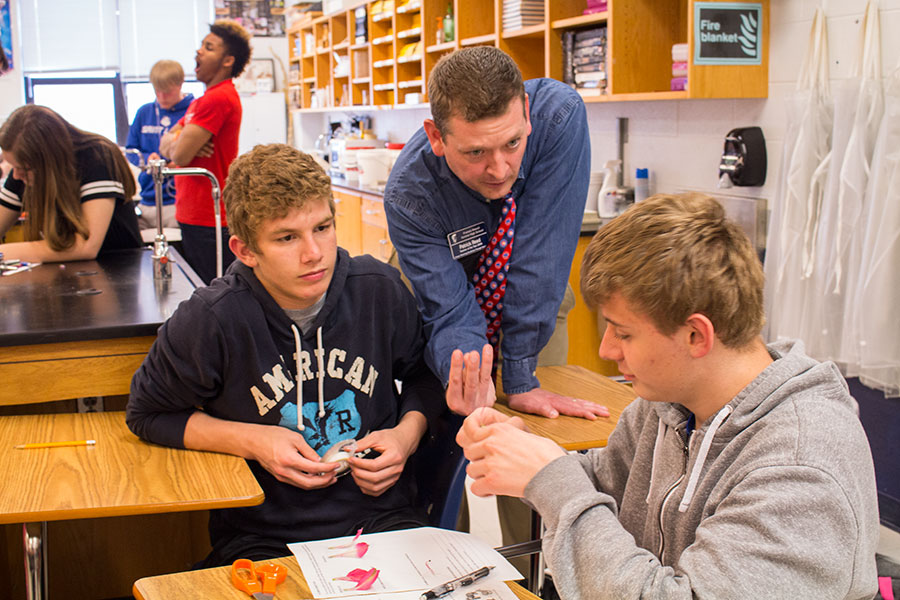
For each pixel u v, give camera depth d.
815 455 0.92
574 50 3.78
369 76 6.71
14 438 1.64
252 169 1.50
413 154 1.83
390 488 1.70
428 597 1.13
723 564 0.91
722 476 1.03
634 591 0.94
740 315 0.99
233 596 1.13
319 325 1.65
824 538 0.89
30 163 2.81
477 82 1.51
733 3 3.05
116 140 9.31
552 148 1.80
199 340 1.57
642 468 1.23
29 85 9.00
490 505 3.18
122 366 1.99
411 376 1.86
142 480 1.43
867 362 2.71
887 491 2.80
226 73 4.15
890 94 2.58
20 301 2.23
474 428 1.20
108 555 2.30
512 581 1.20
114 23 9.09
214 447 1.57
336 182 6.79
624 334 1.03
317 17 8.05
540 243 1.80
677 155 3.67
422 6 5.38
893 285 2.62
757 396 1.02
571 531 1.03
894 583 2.33
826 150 2.88
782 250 2.98
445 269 1.79
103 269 2.76
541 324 1.79
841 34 2.83
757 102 3.21
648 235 0.99
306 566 1.21
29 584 1.38
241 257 1.60
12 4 8.72
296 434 1.58
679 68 3.21
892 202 2.59
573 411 1.72
